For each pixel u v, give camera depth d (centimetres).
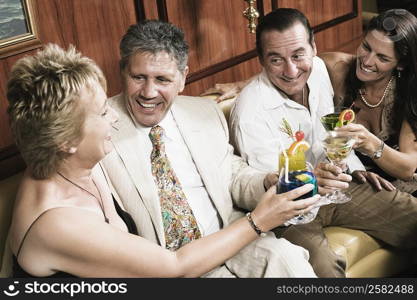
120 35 230
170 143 184
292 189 158
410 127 216
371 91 227
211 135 193
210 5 259
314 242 189
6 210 163
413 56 210
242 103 205
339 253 196
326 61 235
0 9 190
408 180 218
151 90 168
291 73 198
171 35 169
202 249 151
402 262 214
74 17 213
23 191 140
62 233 132
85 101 133
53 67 130
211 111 198
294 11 199
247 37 281
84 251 135
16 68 133
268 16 199
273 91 207
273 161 203
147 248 143
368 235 207
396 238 204
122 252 139
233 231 155
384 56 211
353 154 225
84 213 137
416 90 214
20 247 135
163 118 180
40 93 129
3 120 198
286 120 209
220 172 192
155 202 172
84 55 219
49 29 206
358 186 213
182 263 149
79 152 139
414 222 203
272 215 155
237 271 170
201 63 262
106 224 140
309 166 178
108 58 228
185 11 250
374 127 233
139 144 176
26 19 198
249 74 287
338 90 234
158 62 167
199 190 186
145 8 235
